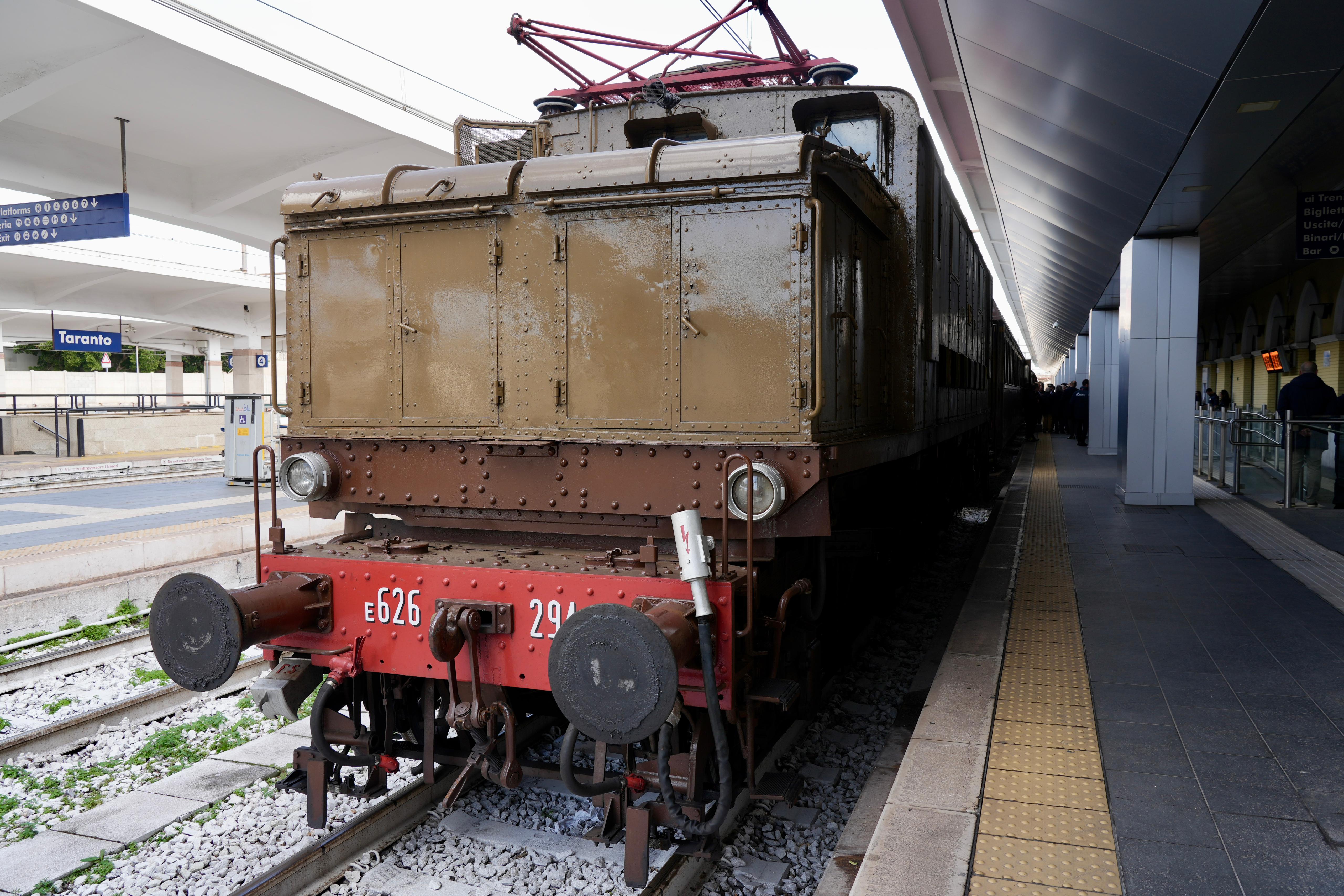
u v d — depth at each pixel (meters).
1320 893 2.99
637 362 4.17
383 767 4.16
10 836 4.33
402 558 4.14
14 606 7.80
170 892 3.74
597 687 3.33
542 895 3.67
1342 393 16.56
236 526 11.77
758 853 4.01
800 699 4.76
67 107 14.84
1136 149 7.95
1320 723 4.52
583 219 4.23
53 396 28.16
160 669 7.05
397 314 4.58
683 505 4.02
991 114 8.84
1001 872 3.14
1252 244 13.40
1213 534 10.12
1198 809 3.60
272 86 13.80
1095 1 5.32
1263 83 5.85
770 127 5.46
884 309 5.71
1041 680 5.24
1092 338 22.08
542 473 4.27
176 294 35.25
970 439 13.32
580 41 5.94
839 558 6.02
